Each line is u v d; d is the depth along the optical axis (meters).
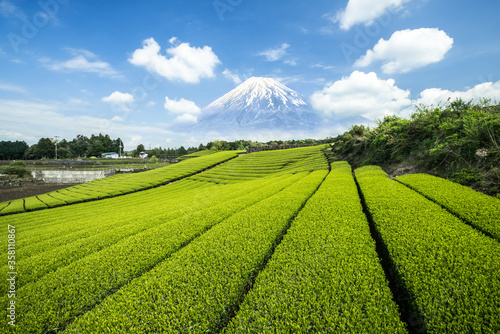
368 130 31.64
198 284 6.39
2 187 54.72
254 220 10.91
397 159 22.66
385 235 7.76
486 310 4.47
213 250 8.20
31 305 6.45
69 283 7.34
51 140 119.06
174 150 165.00
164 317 5.27
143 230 12.62
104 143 143.88
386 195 12.24
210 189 35.59
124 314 5.52
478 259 6.04
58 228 16.70
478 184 12.91
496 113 15.16
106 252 9.26
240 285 6.20
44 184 60.59
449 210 9.74
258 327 4.75
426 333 4.46
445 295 4.94
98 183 55.59
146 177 56.72
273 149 84.06
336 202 12.45
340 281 5.85
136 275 7.54
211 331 5.02
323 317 4.80
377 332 4.34
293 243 8.12
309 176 23.89
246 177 45.41
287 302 5.31
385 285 5.60
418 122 21.56
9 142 119.38
